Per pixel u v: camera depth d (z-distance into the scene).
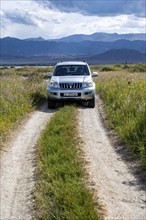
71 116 11.56
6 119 11.09
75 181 5.69
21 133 9.94
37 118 12.40
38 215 4.86
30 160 7.34
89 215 4.50
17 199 5.45
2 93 14.86
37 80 24.62
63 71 16.06
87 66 16.52
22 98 14.48
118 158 7.44
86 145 8.50
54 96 14.62
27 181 6.16
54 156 6.97
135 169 6.71
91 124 11.09
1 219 4.83
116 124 10.40
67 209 4.73
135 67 52.91
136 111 10.56
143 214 4.88
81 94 14.61
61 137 8.44
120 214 4.86
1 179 6.31
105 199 5.34
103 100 16.81
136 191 5.68
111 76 26.48
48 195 5.35
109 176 6.34
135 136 8.25
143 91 14.13
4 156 7.70
